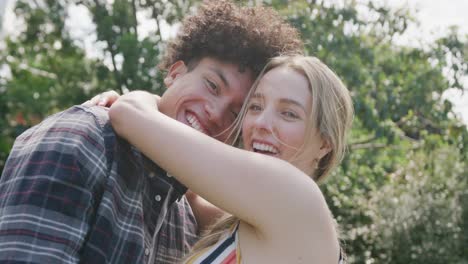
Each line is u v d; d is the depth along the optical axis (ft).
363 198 33.76
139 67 28.76
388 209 32.71
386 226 32.40
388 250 32.30
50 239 6.95
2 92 32.45
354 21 31.01
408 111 33.22
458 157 33.81
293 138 8.18
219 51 8.71
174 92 8.77
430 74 32.96
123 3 31.01
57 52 33.71
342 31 30.32
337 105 8.39
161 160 7.59
